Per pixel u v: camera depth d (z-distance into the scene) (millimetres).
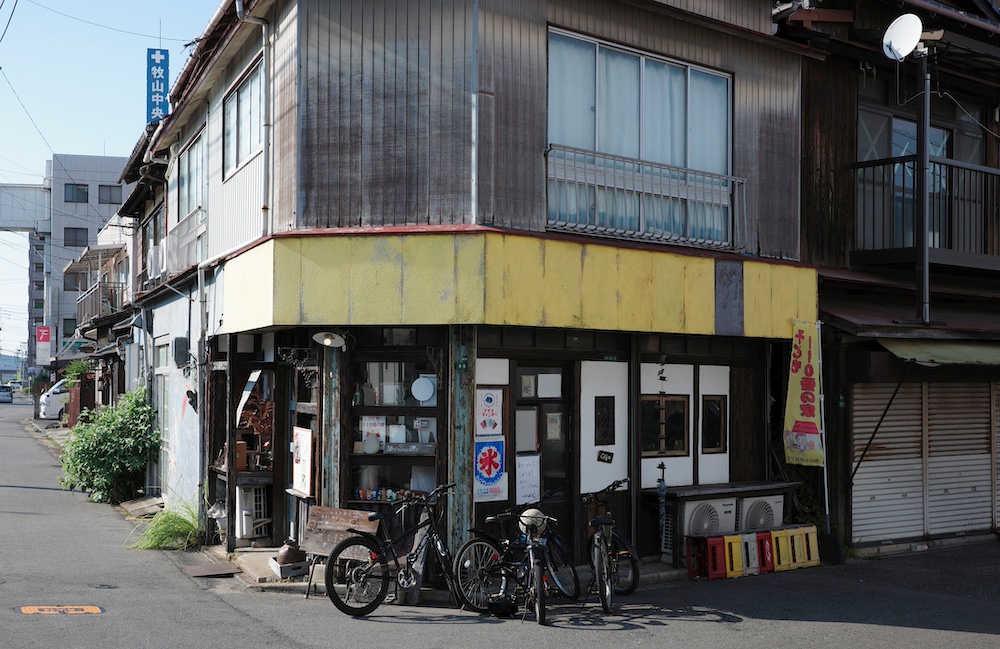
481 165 9078
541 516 8422
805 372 11180
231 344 11336
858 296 12906
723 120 11352
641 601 9141
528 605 8609
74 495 17219
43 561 10500
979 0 13867
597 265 9391
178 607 8336
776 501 11297
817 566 11203
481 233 8578
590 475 10320
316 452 9828
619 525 10539
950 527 13242
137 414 16750
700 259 10320
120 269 27000
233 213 11805
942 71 13406
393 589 8805
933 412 13133
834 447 12055
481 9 9164
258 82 10914
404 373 9492
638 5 10281
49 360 53688
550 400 10094
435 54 9234
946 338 11742
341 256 8891
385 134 9328
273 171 10156
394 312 8742
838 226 12734
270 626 7691
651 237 10469
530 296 8859
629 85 10477
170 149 16609
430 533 8695
